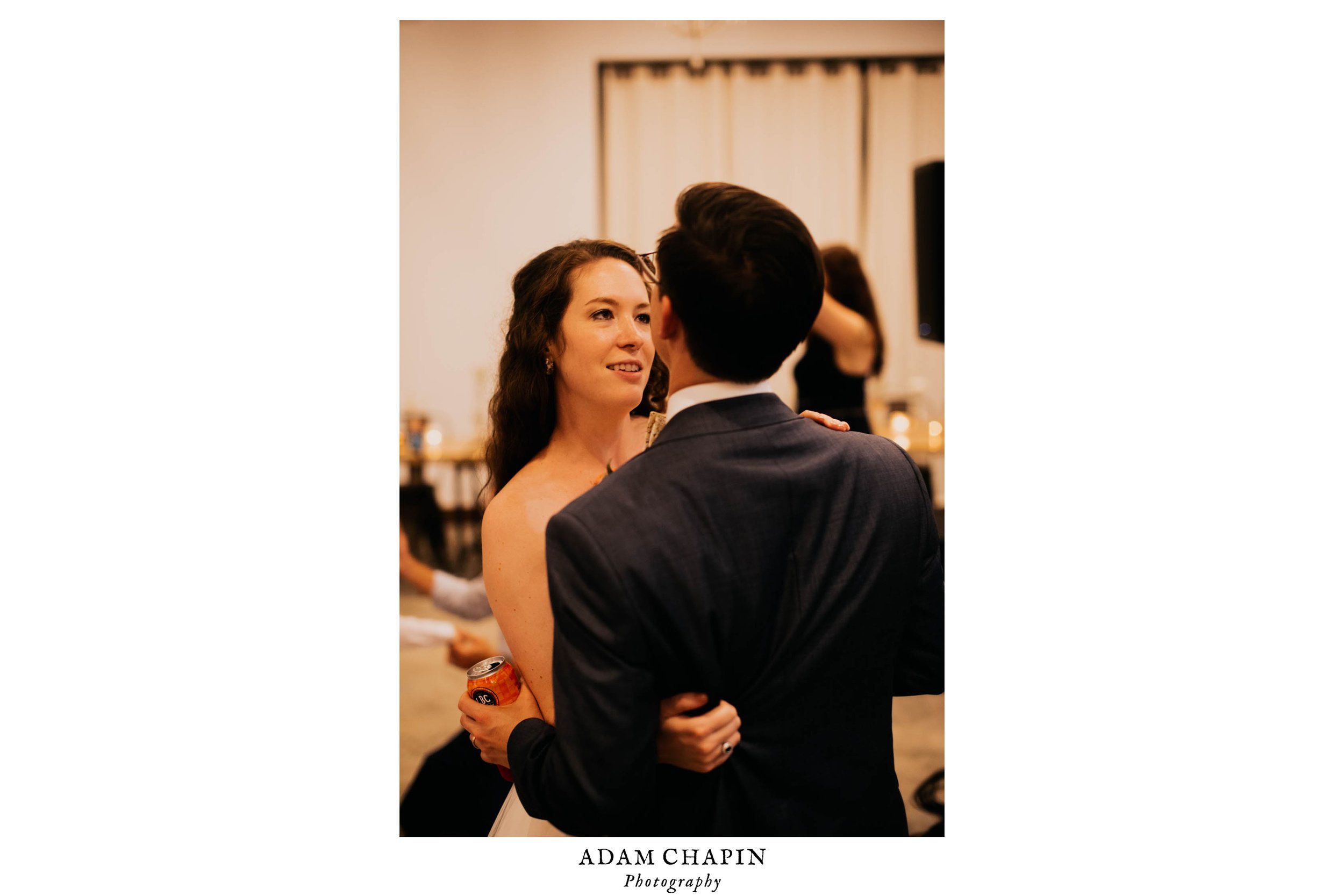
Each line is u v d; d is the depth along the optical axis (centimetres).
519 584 219
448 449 231
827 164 232
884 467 181
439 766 232
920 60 233
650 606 165
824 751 182
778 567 171
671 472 169
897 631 184
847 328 230
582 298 220
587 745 168
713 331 168
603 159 233
